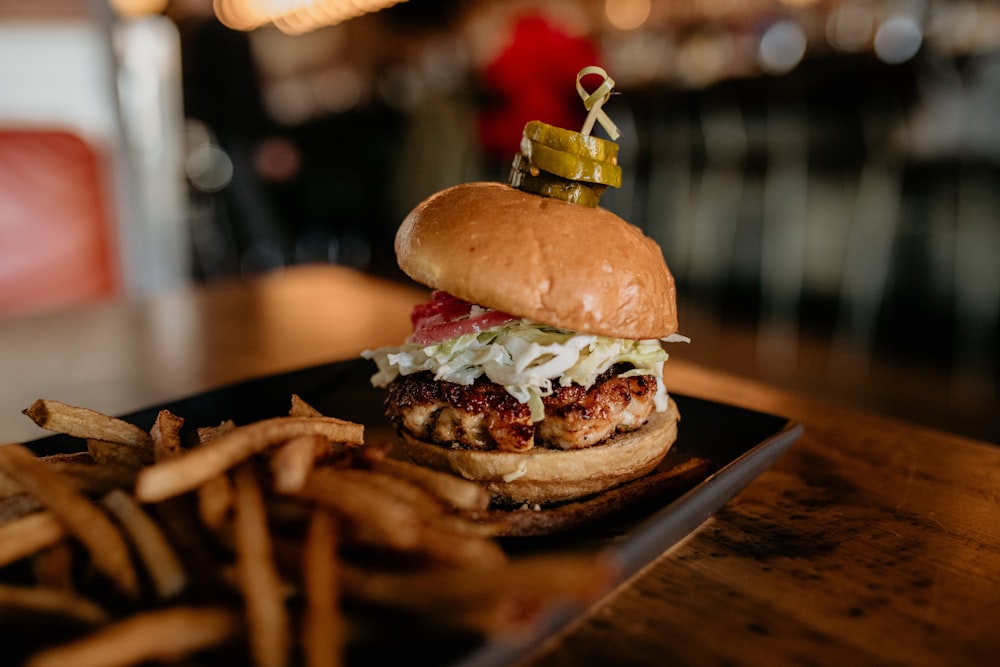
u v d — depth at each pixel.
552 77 0.94
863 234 0.79
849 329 0.83
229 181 1.24
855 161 0.78
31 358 0.39
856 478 0.27
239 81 1.17
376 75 1.87
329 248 1.63
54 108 0.74
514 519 0.22
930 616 0.19
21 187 0.55
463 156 1.28
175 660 0.15
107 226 0.58
